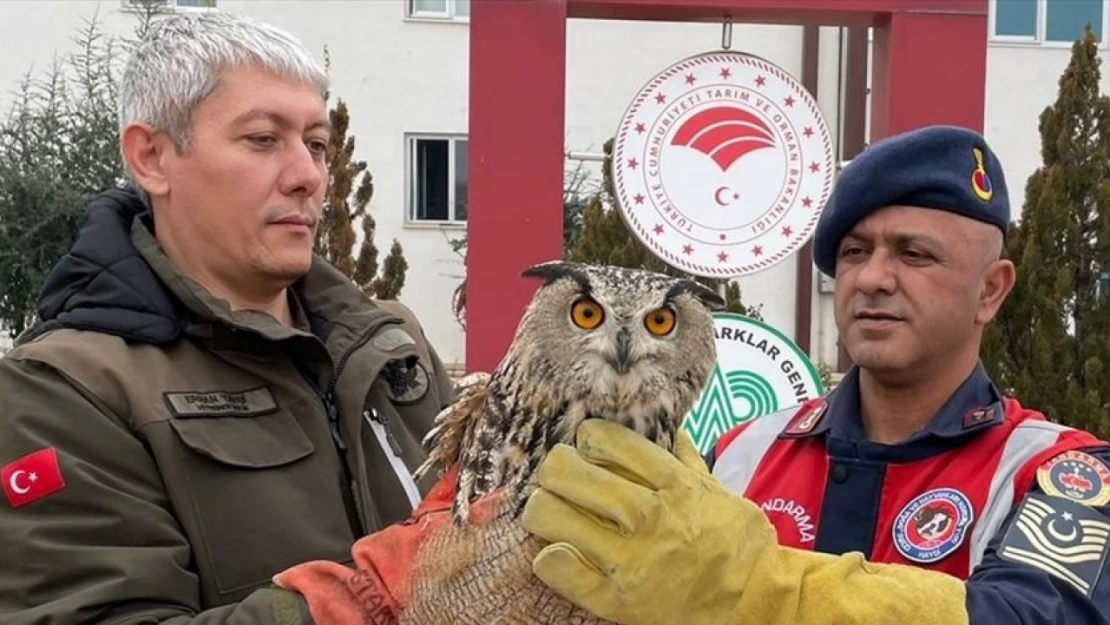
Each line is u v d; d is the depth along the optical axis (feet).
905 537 6.64
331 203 22.25
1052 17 40.32
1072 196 16.14
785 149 13.88
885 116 14.78
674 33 38.29
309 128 6.65
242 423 6.15
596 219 19.22
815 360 36.17
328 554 6.16
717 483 5.91
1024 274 15.44
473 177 14.33
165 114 6.34
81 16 37.60
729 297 18.26
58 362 5.79
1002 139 39.81
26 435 5.63
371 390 7.12
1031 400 14.99
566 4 14.25
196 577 5.81
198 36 6.36
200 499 5.88
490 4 14.21
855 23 15.10
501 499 5.63
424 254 40.24
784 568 5.64
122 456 5.72
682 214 13.89
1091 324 15.49
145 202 6.84
